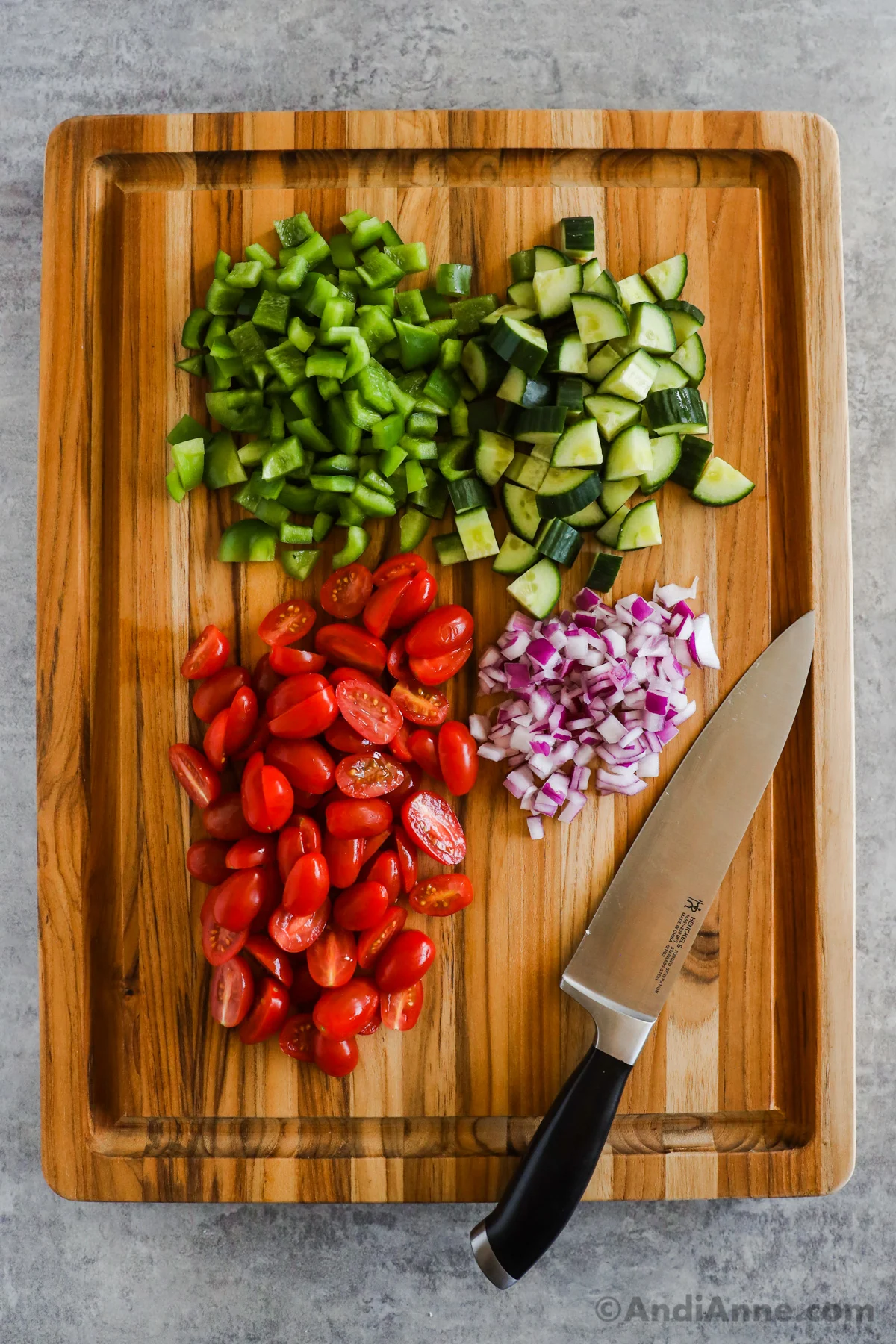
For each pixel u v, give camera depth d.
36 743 0.70
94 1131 0.67
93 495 0.68
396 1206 0.70
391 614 0.65
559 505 0.66
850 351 0.72
